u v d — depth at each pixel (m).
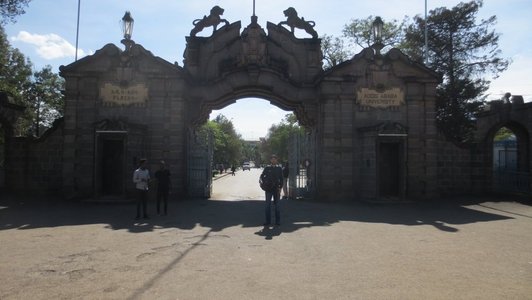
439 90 32.72
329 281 6.25
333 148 19.25
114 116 18.92
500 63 32.66
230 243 9.22
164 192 14.24
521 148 20.97
